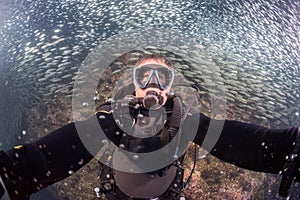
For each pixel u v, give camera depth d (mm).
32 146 1066
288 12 7621
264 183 3451
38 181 1068
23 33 7539
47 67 5895
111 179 1175
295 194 2771
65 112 4355
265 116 4441
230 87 4766
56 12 8344
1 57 6434
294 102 4785
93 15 8164
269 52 6273
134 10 8305
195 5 8336
